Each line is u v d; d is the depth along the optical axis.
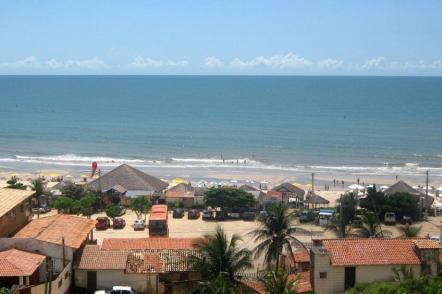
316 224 95.56
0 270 49.84
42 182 115.50
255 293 49.16
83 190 109.50
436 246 53.91
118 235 89.00
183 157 183.62
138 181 114.44
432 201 109.56
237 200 103.81
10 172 151.00
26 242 55.12
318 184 140.50
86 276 56.62
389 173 158.88
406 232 81.19
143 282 56.84
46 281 49.66
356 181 145.25
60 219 65.06
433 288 47.16
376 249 54.22
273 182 141.62
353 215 91.81
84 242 62.06
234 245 51.19
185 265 57.28
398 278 51.47
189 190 113.00
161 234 88.69
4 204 61.59
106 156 184.00
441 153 195.50
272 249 60.34
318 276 52.47
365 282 52.47
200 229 93.62
